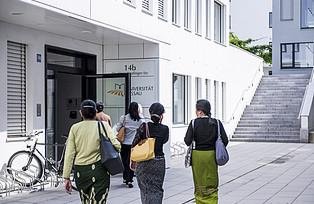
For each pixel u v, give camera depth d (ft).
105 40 54.29
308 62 131.95
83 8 42.52
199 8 82.02
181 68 73.82
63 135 57.06
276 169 56.13
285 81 111.04
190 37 77.15
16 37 44.34
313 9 131.75
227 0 93.76
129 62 57.06
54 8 38.65
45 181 43.27
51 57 51.24
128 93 54.70
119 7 48.60
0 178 41.24
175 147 69.77
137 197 39.24
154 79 56.44
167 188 43.37
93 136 25.82
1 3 35.86
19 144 44.52
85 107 26.35
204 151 30.71
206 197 31.04
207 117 31.07
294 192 41.60
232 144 87.30
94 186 25.71
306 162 62.49
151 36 55.06
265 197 39.34
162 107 30.19
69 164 25.93
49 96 51.31
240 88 101.45
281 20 133.69
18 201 37.45
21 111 45.73
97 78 56.13
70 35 50.57
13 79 44.73
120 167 25.68
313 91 95.04
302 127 90.79
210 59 85.25
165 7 66.23
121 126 43.73
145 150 29.27
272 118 99.25
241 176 50.90
